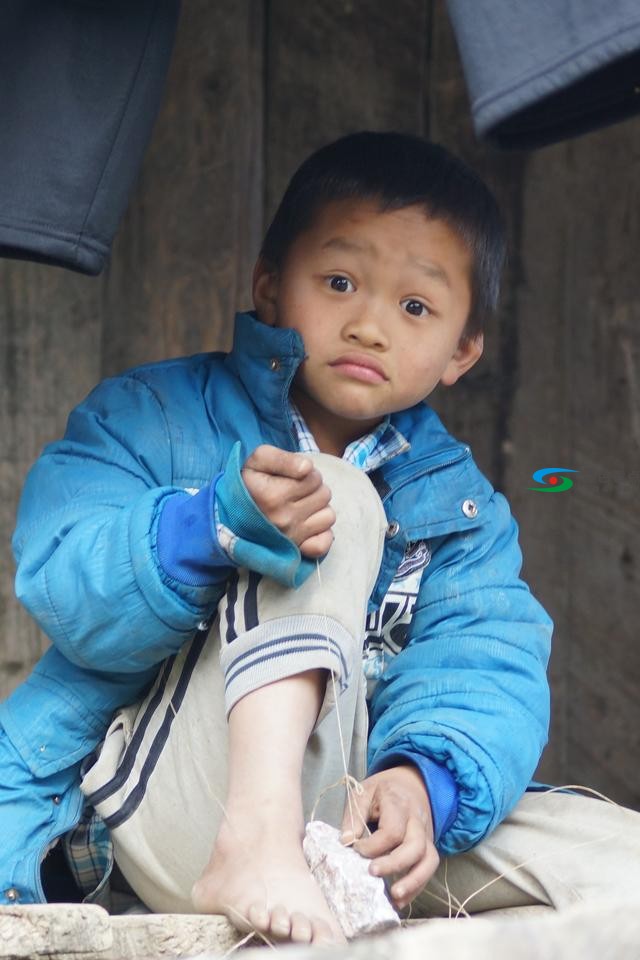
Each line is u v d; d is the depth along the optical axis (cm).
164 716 310
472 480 371
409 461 368
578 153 558
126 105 336
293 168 530
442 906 339
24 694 334
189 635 310
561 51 274
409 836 285
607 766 555
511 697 342
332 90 538
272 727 280
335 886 264
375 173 363
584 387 558
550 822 334
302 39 532
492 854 329
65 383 528
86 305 531
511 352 561
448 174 370
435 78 555
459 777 315
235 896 262
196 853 302
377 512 314
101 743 330
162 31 338
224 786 297
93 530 315
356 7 541
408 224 359
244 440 350
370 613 357
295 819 274
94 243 337
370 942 185
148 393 356
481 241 372
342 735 302
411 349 357
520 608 361
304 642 284
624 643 552
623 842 327
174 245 529
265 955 184
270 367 351
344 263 356
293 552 286
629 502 550
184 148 529
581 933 188
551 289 561
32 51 330
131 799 308
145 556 302
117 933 247
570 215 559
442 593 358
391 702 347
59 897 346
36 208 331
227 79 522
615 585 554
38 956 234
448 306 363
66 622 312
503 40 278
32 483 343
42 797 324
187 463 346
